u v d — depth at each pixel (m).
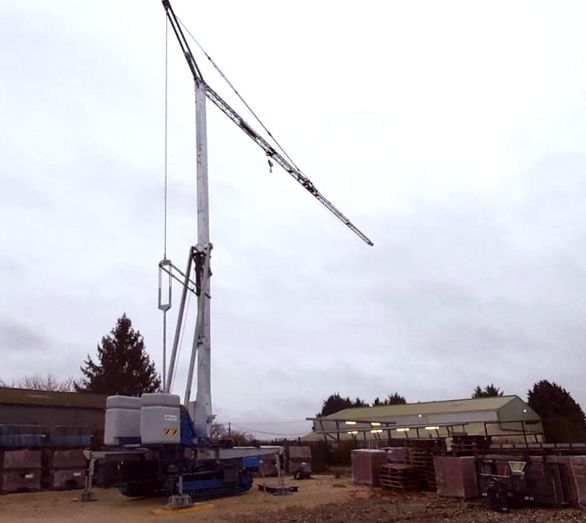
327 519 13.97
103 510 16.02
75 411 33.12
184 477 18.31
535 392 59.81
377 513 14.67
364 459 22.30
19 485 20.59
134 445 18.06
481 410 42.59
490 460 16.25
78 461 22.19
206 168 22.86
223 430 50.12
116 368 49.38
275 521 13.86
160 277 19.16
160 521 14.10
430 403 48.94
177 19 25.61
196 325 19.80
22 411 30.81
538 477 14.70
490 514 14.20
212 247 21.39
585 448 17.56
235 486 19.41
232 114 31.67
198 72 25.48
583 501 14.41
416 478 20.03
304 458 27.70
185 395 19.09
